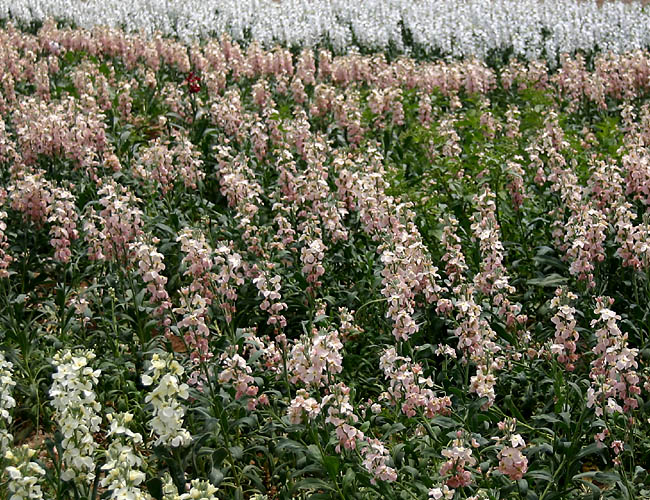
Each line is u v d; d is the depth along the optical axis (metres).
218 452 4.78
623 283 6.64
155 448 4.39
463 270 6.61
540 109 10.95
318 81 13.36
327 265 7.02
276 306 5.47
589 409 4.63
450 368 6.01
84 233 7.29
